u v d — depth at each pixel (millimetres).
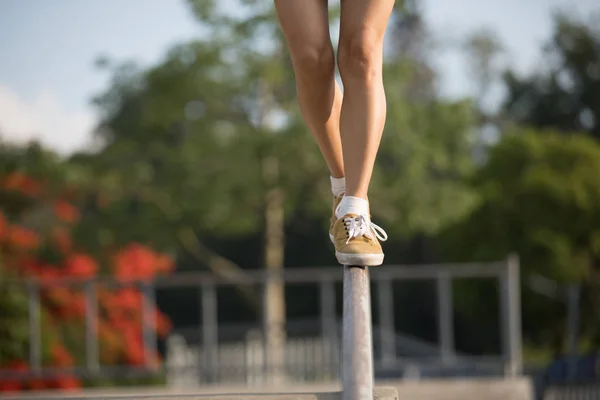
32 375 10383
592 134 30531
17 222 17188
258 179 17359
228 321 28781
